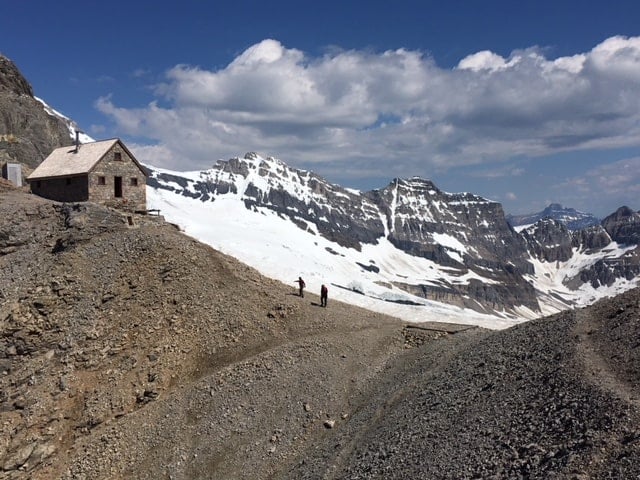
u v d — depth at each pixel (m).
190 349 44.12
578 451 21.50
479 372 31.98
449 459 25.22
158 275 49.88
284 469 32.94
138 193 64.75
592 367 26.34
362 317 49.59
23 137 103.19
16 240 55.72
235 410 37.59
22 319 45.50
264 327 46.34
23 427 39.47
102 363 43.41
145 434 37.34
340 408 36.75
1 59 115.88
